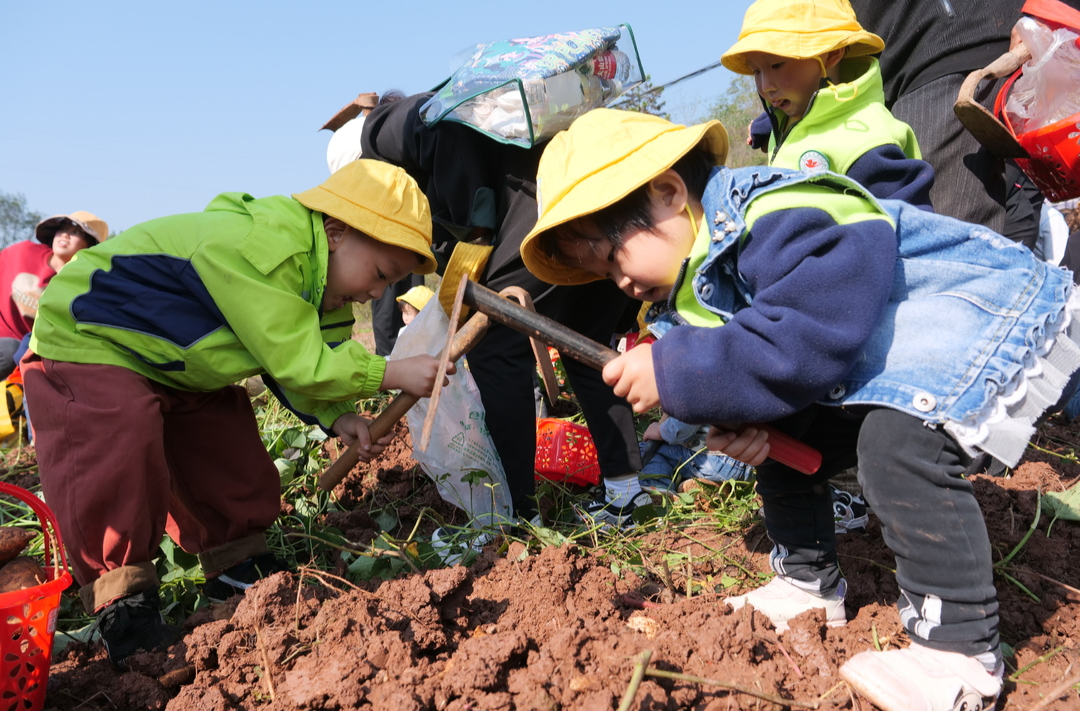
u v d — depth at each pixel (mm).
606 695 1554
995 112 2719
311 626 1926
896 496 1632
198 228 2262
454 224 2824
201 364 2211
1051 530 2432
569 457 3113
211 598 2445
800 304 1587
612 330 2941
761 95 3086
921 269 1704
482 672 1643
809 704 1618
